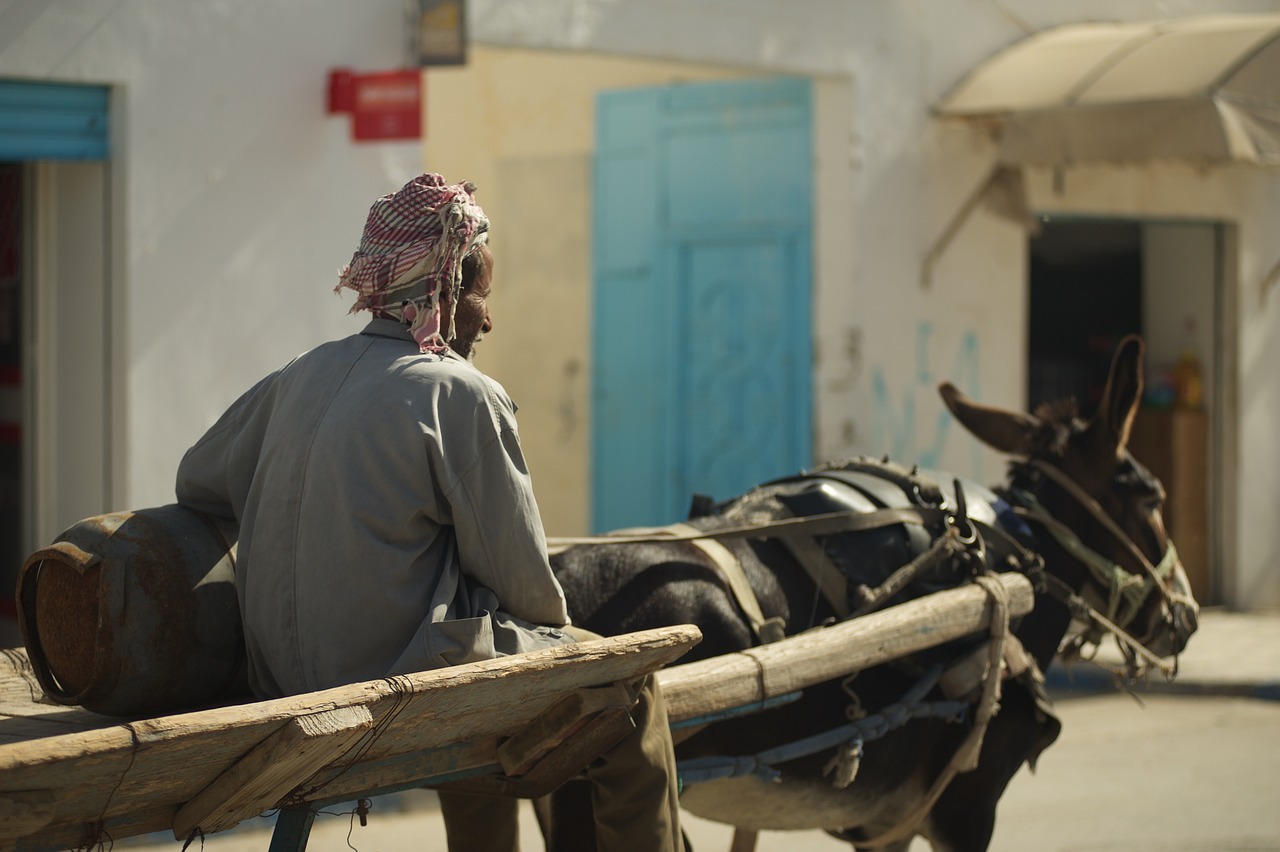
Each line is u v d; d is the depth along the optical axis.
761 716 3.18
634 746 2.66
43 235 6.07
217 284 6.09
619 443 9.30
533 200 10.16
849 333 8.36
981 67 8.80
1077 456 4.21
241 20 6.10
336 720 2.10
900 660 3.47
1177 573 4.32
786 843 5.61
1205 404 10.30
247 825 5.64
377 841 5.55
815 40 8.15
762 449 8.64
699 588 3.10
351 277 2.69
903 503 3.59
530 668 2.32
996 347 9.03
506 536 2.57
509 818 3.19
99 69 5.75
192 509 2.80
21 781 1.89
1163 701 7.96
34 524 6.20
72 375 6.07
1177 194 9.82
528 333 10.21
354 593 2.52
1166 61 7.96
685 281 9.00
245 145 6.14
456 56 6.53
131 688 2.53
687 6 7.65
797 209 8.53
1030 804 6.00
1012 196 8.83
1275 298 10.38
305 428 2.60
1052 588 3.90
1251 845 5.40
